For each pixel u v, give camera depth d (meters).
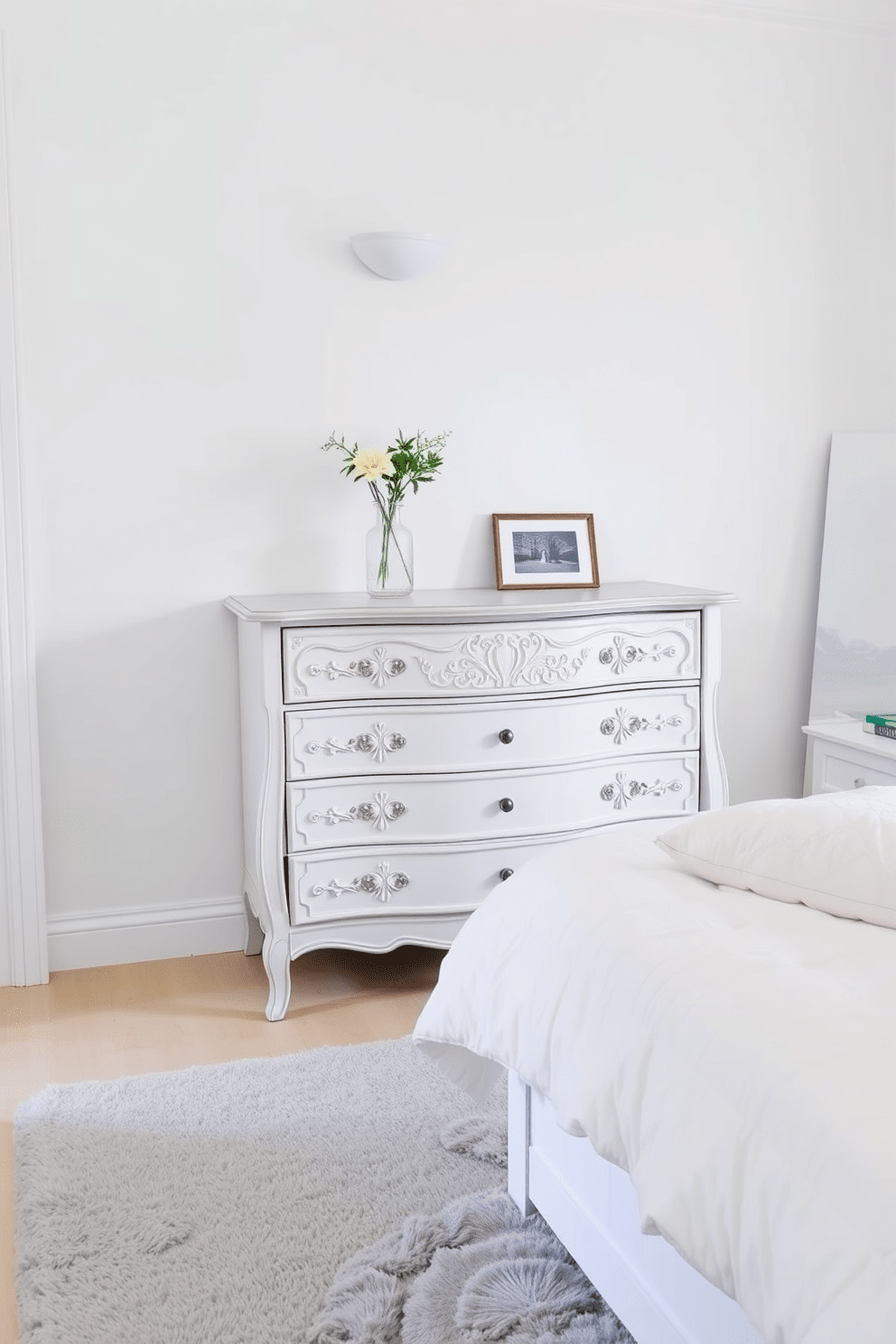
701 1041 1.27
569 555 3.22
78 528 2.87
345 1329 1.63
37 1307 1.67
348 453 3.05
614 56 3.17
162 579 2.95
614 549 3.33
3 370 2.72
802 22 3.31
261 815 2.62
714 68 3.27
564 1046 1.50
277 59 2.89
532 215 3.14
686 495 3.39
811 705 3.52
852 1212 1.00
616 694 2.85
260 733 2.68
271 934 2.66
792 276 3.43
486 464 3.17
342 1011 2.74
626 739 2.88
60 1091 2.30
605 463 3.29
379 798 2.69
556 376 3.21
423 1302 1.67
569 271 3.19
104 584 2.91
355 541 3.09
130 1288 1.72
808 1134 1.08
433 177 3.05
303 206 2.95
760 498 3.47
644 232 3.26
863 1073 1.11
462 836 2.74
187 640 2.98
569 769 2.81
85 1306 1.68
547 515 3.21
